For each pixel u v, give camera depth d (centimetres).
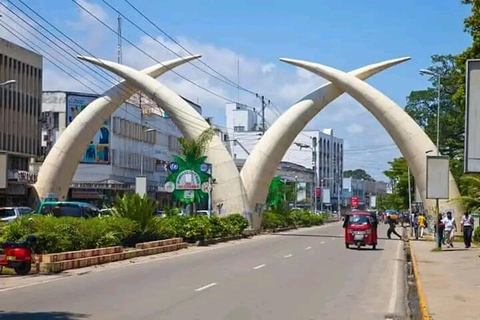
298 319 1302
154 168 8969
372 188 18800
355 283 1986
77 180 7406
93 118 6103
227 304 1470
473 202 3831
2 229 2347
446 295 1705
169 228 3659
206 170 5262
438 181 3612
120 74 6053
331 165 14488
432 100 7281
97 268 2348
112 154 7669
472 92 1243
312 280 2036
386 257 3136
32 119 6450
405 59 5966
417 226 5075
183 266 2452
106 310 1348
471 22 4006
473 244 4166
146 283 1861
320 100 5869
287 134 5875
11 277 2023
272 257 2989
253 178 5897
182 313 1326
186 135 5812
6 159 2431
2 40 5900
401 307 1516
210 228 4209
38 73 6550
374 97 5675
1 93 5891
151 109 9225
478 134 1238
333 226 8619
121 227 3022
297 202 11025
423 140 5562
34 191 6097
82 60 6081
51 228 2417
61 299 1516
